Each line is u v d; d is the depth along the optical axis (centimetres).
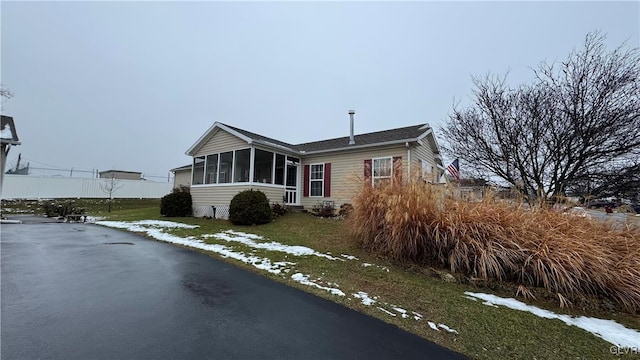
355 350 250
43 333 252
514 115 801
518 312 354
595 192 697
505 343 279
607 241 453
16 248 598
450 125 950
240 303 346
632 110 638
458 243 486
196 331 271
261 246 658
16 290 357
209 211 1226
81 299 337
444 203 550
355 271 488
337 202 1218
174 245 689
